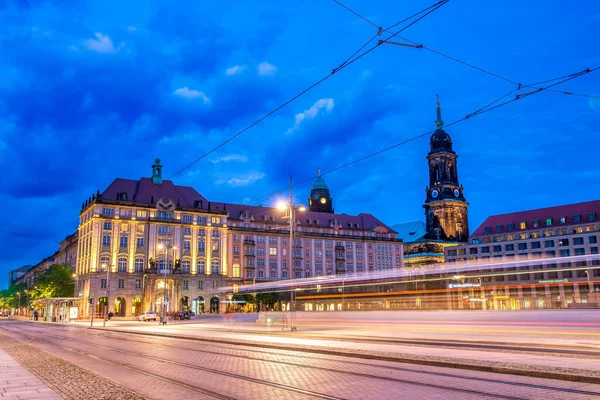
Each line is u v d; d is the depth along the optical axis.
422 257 169.12
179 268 118.69
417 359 18.27
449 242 173.38
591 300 68.44
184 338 35.66
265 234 137.88
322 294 62.88
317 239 146.25
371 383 13.97
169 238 120.94
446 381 14.08
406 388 13.10
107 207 115.12
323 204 175.38
